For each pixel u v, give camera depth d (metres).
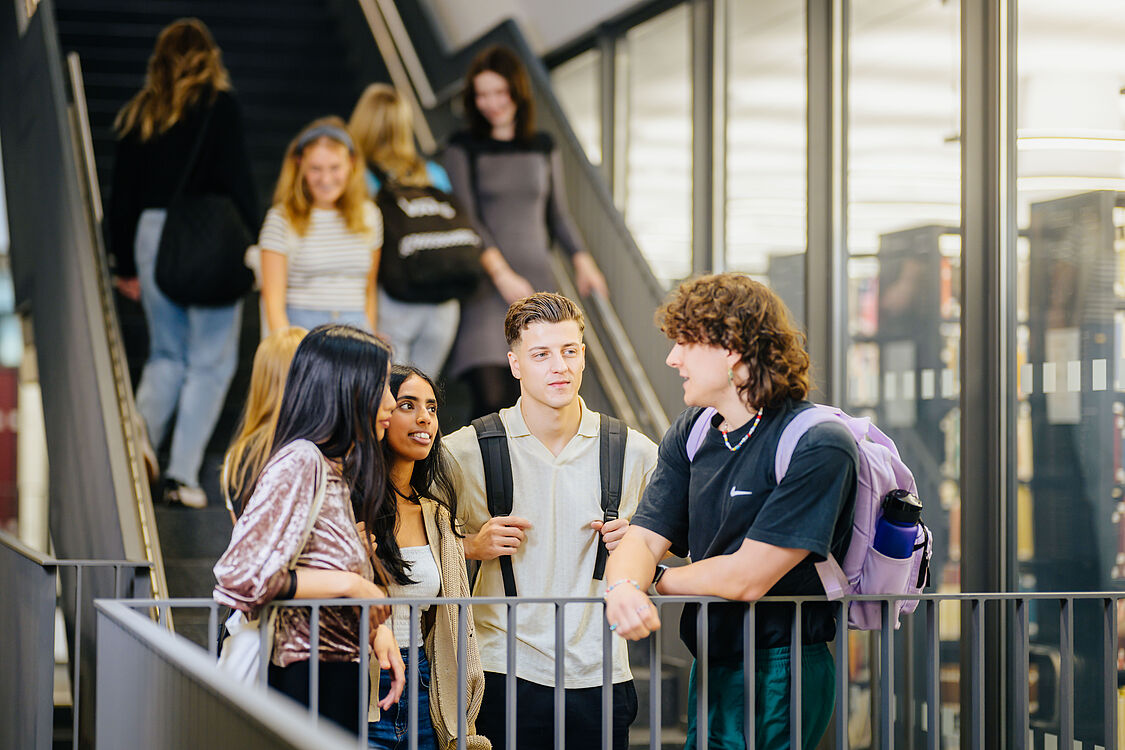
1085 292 4.11
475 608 3.18
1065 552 4.19
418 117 8.66
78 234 5.36
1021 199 4.42
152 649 2.46
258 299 6.89
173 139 5.75
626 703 3.20
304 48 9.66
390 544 2.92
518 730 3.11
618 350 6.23
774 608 2.83
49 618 3.88
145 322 6.73
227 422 6.34
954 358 4.79
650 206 7.50
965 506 4.55
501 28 7.93
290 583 2.61
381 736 2.91
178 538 5.60
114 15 9.32
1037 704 4.33
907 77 5.13
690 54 7.05
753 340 2.68
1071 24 4.20
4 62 7.54
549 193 6.38
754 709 2.80
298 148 5.60
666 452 2.92
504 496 3.17
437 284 5.85
